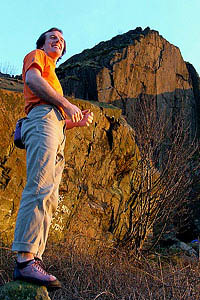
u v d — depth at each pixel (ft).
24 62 7.23
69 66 53.31
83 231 15.87
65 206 15.28
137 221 18.34
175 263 18.48
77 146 16.20
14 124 13.61
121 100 48.44
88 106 16.69
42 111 6.74
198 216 31.81
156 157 21.02
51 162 6.39
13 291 6.08
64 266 10.85
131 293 9.47
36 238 6.03
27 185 6.30
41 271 6.14
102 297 9.57
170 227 26.55
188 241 32.68
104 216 17.11
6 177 13.37
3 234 12.96
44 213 6.20
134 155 19.06
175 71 57.26
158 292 9.78
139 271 12.03
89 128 16.72
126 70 50.11
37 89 6.67
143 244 19.97
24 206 6.15
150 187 19.02
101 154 17.35
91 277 10.27
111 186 17.97
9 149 13.50
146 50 53.62
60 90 7.48
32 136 6.56
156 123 22.48
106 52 53.47
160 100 53.31
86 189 16.49
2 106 13.33
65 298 9.10
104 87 47.50
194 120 57.88
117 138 17.99
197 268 12.19
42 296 6.14
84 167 16.52
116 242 17.49
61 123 7.03
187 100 57.67
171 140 23.04
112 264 12.00
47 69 7.22
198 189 28.27
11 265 10.03
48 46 7.93
